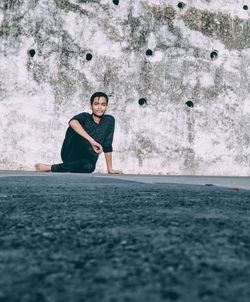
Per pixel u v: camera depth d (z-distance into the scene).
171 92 6.51
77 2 6.30
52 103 6.05
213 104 6.69
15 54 6.00
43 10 6.15
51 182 1.89
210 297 0.35
